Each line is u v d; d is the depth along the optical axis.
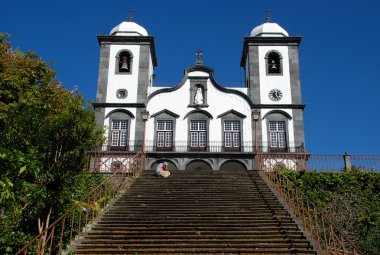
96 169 25.89
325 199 18.92
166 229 11.90
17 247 10.38
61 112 11.60
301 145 28.22
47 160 10.57
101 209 13.27
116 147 28.20
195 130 28.84
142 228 11.93
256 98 29.48
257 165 24.27
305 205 18.41
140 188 16.66
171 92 29.61
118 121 29.03
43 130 10.71
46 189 10.46
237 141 28.56
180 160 27.30
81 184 14.91
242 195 15.59
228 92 29.53
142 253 10.43
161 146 28.42
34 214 10.82
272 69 30.44
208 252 10.51
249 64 30.42
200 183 17.42
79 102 11.46
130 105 29.17
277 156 27.27
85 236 11.35
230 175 19.20
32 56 19.86
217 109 29.17
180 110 29.17
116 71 30.25
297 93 29.58
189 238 11.31
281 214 13.34
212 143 28.39
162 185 17.11
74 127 10.96
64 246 11.20
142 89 29.73
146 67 30.39
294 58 30.58
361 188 19.34
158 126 28.97
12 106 11.08
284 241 11.19
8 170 8.41
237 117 28.98
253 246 10.84
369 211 18.36
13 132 10.23
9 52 19.77
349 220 18.06
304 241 11.18
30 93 16.91
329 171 20.09
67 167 10.72
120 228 11.93
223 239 11.29
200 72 30.06
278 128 28.83
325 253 10.49
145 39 30.95
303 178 19.47
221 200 14.88
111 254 10.40
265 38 30.83
